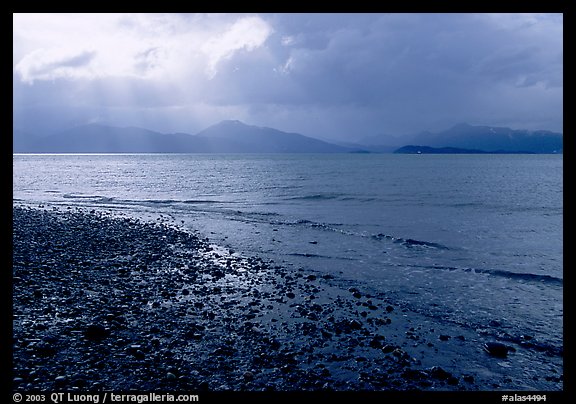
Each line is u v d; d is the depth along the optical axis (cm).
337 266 1603
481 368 806
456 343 918
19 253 1641
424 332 976
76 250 1748
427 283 1385
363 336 940
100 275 1377
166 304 1117
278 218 2878
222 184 5931
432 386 731
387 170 11081
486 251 1894
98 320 957
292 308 1115
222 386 706
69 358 765
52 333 866
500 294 1273
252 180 6819
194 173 9119
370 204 3709
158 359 787
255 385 713
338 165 14825
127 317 1002
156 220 2750
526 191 5081
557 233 2372
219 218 2866
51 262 1515
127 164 15062
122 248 1831
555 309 1140
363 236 2227
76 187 5444
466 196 4434
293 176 8044
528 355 863
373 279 1427
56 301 1084
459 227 2564
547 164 16725
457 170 11394
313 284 1356
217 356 814
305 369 777
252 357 816
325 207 3484
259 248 1919
